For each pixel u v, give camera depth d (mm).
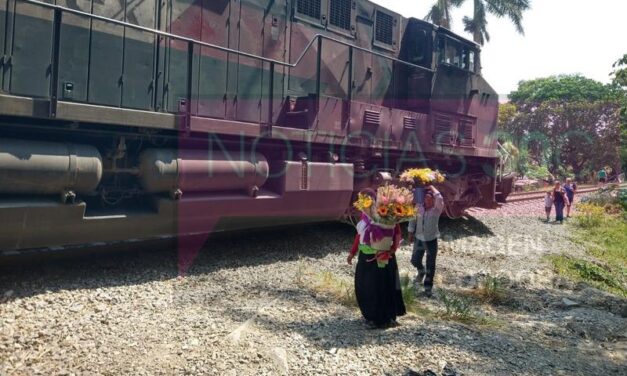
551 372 4012
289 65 7109
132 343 3930
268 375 3533
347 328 4637
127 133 5555
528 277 7758
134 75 6102
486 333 4887
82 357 3639
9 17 5098
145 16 6191
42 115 4652
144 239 6512
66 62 5512
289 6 8055
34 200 4816
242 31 7340
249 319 4613
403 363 3885
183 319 4523
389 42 9938
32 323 4125
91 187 5156
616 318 6055
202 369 3545
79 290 4930
